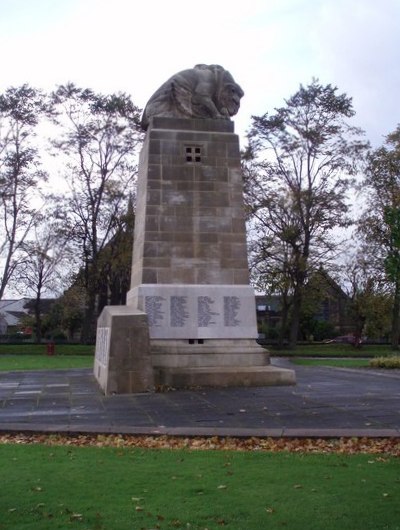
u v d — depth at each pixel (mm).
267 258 42406
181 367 15992
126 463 7730
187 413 11391
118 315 14805
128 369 14641
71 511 5906
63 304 56406
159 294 16438
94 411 11773
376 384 16000
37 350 42562
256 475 7113
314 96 40781
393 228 19000
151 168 17188
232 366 16281
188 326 16453
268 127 41531
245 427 9836
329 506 6027
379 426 9797
